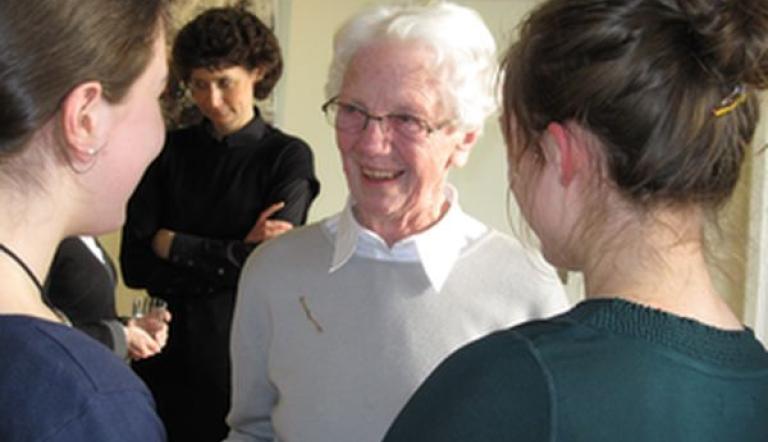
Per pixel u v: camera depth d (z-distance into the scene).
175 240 2.32
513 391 0.58
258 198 2.39
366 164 1.26
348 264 1.30
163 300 2.34
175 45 2.34
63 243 1.69
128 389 0.63
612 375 0.57
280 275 1.33
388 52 1.22
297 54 3.38
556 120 0.64
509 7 3.02
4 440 0.57
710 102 0.60
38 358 0.59
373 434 1.23
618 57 0.60
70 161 0.67
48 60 0.61
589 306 0.62
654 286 0.63
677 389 0.58
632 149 0.61
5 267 0.64
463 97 1.23
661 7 0.60
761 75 0.61
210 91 2.36
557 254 0.70
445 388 0.61
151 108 0.72
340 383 1.25
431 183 1.27
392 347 1.24
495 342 0.62
